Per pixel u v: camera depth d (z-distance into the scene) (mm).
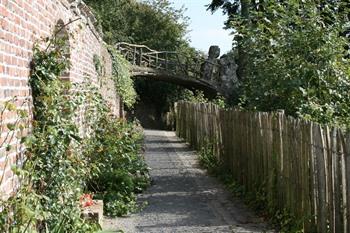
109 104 13297
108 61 17188
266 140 8578
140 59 29828
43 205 5277
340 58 9516
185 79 29297
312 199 6691
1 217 3982
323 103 9133
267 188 8406
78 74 8875
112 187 8812
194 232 7223
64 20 7691
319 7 10203
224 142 11914
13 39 4680
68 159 6000
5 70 4379
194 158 15547
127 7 37781
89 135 9492
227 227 7469
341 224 5961
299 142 7102
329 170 6207
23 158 4914
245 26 10695
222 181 11219
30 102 5359
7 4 4457
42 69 5586
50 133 5379
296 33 9609
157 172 12711
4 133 4297
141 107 35312
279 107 9609
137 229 7406
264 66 10055
